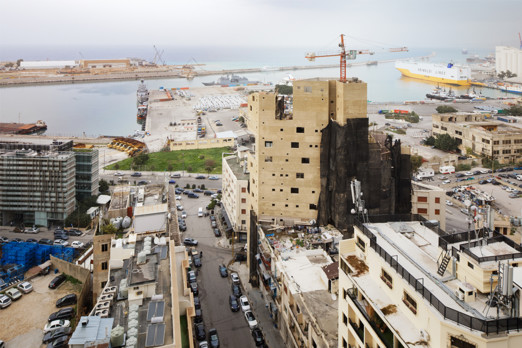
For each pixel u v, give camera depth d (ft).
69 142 582.76
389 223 201.77
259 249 368.27
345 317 194.80
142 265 213.66
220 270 395.75
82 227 504.02
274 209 390.42
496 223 401.49
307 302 255.91
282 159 380.99
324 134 367.66
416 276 154.71
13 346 291.79
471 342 124.47
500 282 131.64
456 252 151.33
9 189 504.84
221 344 294.46
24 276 386.52
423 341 139.33
